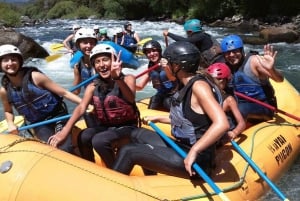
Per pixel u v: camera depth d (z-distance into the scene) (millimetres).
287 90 5035
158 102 4820
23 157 2701
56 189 2557
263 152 3619
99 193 2549
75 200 2520
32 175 2617
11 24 24703
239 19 21953
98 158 3705
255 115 4223
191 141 2752
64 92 3506
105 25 25203
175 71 2732
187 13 25328
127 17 31562
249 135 3799
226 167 3084
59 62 10477
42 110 3477
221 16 23406
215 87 2697
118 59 3133
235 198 2877
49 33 19281
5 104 3525
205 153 2756
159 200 2596
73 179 2600
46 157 2709
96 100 3271
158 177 2828
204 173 2623
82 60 4430
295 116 4336
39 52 11008
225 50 4223
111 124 3352
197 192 2748
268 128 4031
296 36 14305
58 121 3531
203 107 2602
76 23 27625
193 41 5555
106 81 3240
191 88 2662
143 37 17266
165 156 2820
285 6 20641
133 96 3270
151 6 28453
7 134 3023
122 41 10672
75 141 3697
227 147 3469
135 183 2682
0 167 2688
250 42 14266
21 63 3371
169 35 5918
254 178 3176
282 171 3807
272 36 14297
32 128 3535
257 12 21594
